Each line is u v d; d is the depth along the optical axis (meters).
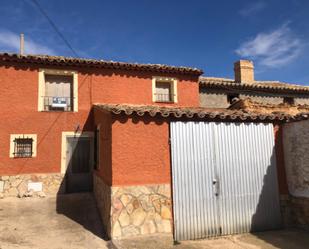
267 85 16.81
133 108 7.44
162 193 7.23
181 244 6.88
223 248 6.61
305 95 17.77
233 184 7.86
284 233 7.72
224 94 15.95
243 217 7.83
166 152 7.44
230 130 8.08
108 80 12.05
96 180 9.99
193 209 7.40
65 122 11.19
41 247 6.45
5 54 10.57
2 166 10.29
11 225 7.64
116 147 7.07
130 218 6.90
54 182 10.72
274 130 8.61
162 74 12.98
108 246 6.58
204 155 7.71
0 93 10.59
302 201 7.99
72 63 11.41
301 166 8.06
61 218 8.28
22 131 10.65
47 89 11.44
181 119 7.65
